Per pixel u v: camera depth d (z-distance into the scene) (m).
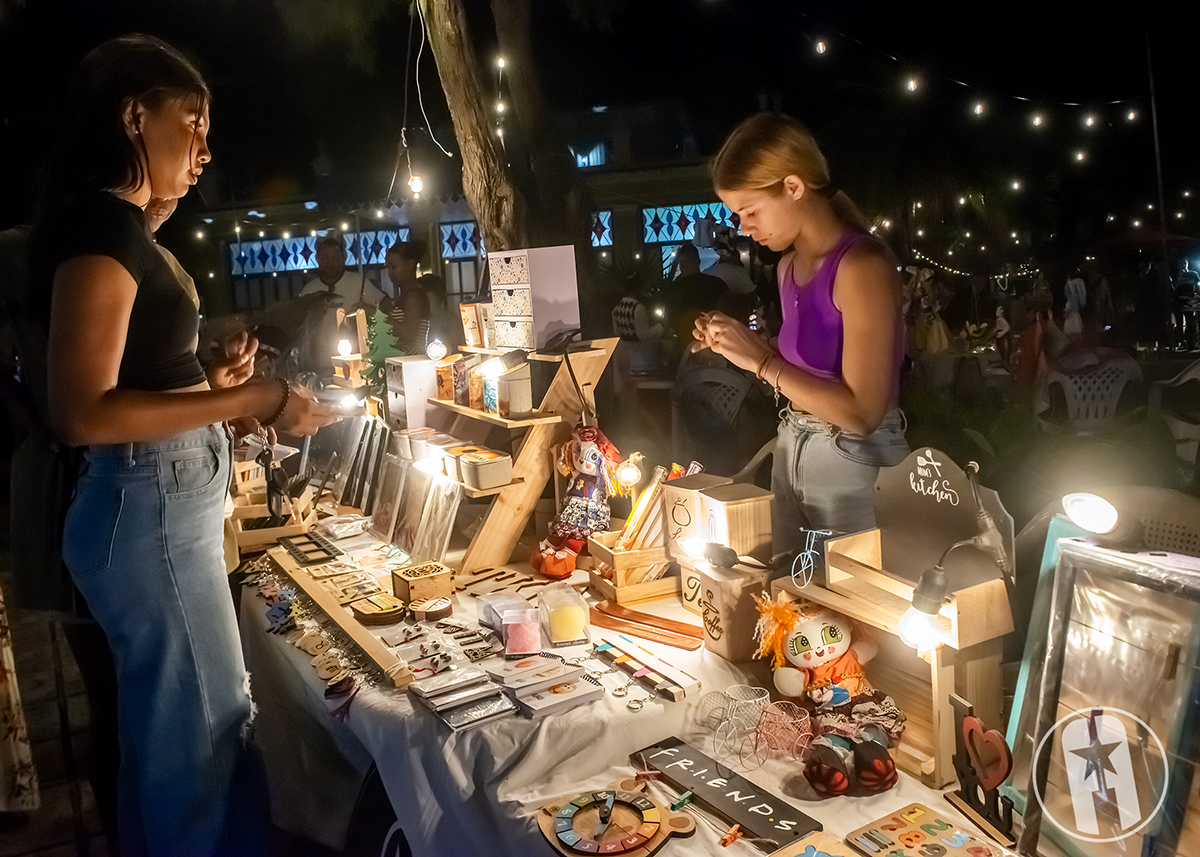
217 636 2.13
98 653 2.52
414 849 2.05
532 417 3.04
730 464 5.13
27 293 1.82
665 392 5.89
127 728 2.10
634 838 1.66
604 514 3.04
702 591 2.37
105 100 1.81
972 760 1.71
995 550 1.88
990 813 1.67
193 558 2.06
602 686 2.15
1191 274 7.50
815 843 1.63
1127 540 1.64
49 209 1.79
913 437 3.91
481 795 1.96
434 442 3.33
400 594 2.82
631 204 9.70
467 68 4.33
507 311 3.21
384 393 3.95
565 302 3.12
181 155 1.93
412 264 5.70
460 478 3.11
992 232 8.97
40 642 4.92
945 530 2.01
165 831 2.15
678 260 6.35
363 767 2.41
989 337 6.42
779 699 2.14
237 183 10.52
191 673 2.09
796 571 2.30
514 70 5.19
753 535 2.46
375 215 10.20
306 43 5.57
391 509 3.53
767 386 5.04
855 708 1.96
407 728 2.07
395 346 4.06
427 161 9.46
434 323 5.32
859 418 2.17
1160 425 3.77
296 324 5.77
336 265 5.84
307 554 3.31
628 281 7.14
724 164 2.24
